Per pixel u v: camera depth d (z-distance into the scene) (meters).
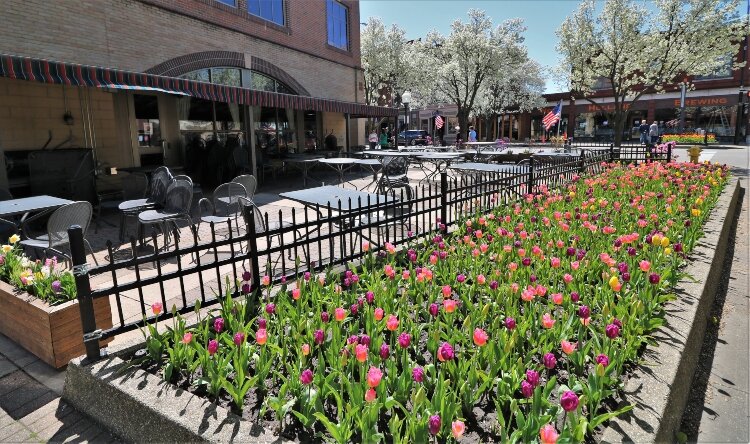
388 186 8.48
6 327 3.54
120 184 11.00
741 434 2.52
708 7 15.43
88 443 2.43
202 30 12.64
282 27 15.95
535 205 6.07
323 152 16.62
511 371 2.26
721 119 34.09
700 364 3.23
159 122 12.21
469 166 9.77
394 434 1.82
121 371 2.56
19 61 6.39
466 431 2.09
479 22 29.67
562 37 18.59
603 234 4.61
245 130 15.30
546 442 1.62
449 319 2.85
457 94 31.08
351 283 3.46
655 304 3.04
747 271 5.17
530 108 41.47
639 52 16.66
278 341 2.73
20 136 9.10
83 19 9.56
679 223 5.00
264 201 10.02
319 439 2.05
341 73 19.89
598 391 2.07
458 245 4.39
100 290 2.77
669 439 2.15
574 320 2.86
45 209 5.68
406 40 32.31
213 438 1.98
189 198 5.60
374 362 2.42
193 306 3.24
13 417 2.65
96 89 10.45
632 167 9.57
